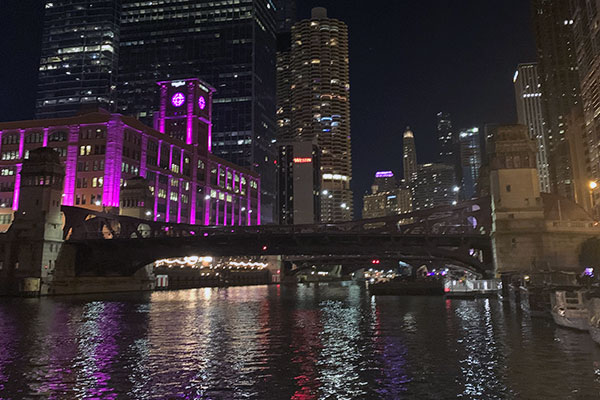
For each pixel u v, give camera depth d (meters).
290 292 105.06
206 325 38.03
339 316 45.22
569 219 81.25
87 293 89.00
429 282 87.44
